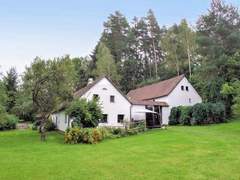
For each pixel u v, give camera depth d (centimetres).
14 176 1463
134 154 2066
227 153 1989
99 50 7631
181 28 7138
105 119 4231
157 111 4978
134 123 3709
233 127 3612
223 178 1376
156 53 8444
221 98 4691
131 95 6325
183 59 7144
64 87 3331
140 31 8600
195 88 5756
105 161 1831
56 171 1568
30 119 6569
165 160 1823
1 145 2786
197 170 1538
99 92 4250
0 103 3275
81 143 2838
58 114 4606
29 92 3284
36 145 2727
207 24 5003
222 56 4672
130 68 8138
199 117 4303
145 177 1420
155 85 5856
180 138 2784
